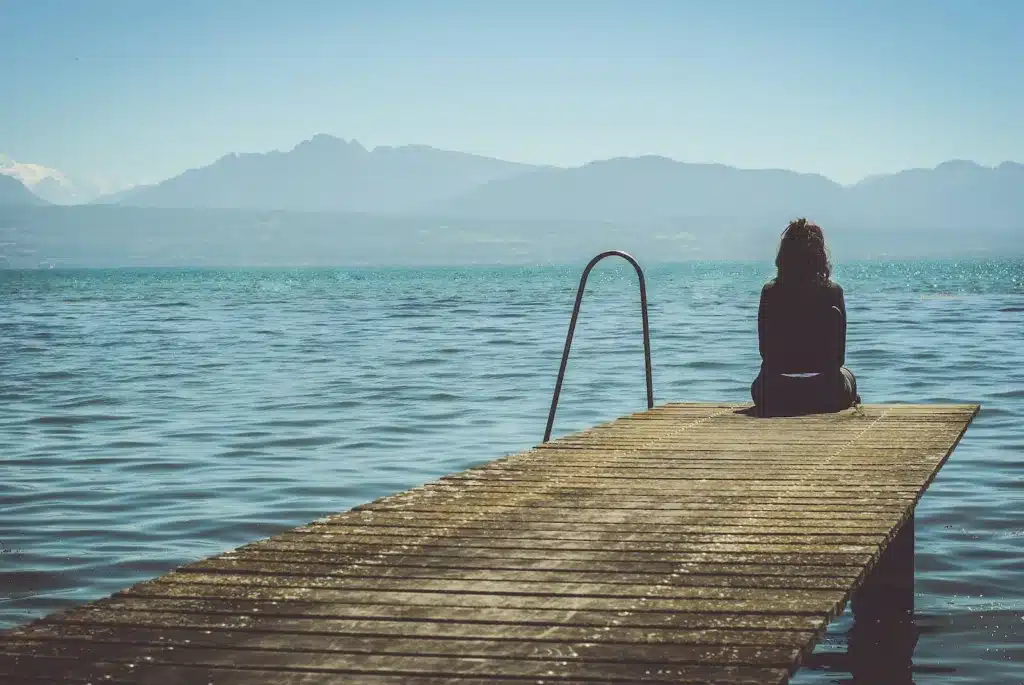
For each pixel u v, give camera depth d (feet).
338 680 10.95
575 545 16.14
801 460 22.97
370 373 73.36
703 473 21.74
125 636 12.18
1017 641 21.33
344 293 261.85
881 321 123.54
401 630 12.37
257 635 12.22
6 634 12.25
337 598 13.56
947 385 62.18
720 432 26.78
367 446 45.09
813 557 15.39
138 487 36.91
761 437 25.93
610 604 13.29
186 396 62.23
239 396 61.98
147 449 44.73
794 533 16.79
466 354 86.69
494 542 16.33
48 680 10.92
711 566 14.98
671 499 19.35
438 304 188.96
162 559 27.78
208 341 105.40
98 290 310.45
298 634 12.26
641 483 20.81
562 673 11.09
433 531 17.03
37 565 27.17
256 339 107.45
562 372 34.96
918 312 143.54
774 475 21.44
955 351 83.46
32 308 190.60
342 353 89.35
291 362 82.07
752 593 13.70
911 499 19.13
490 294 241.55
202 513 32.96
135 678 10.97
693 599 13.48
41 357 88.63
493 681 10.92
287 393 63.05
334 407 57.00
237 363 81.82
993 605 23.56
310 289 305.73
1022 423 48.37
